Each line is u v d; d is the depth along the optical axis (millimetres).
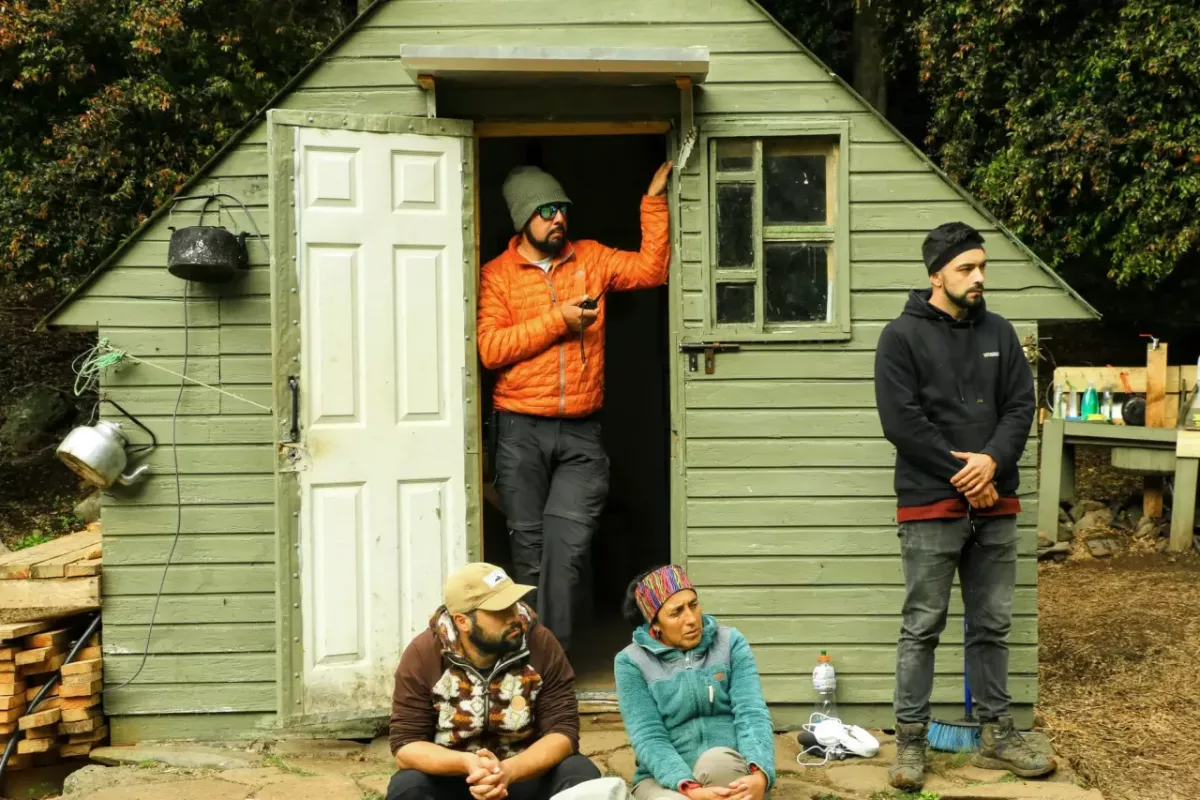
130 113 9750
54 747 4965
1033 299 4961
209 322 5008
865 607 5004
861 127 5000
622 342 7211
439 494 4902
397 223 4836
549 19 5023
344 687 4742
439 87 5023
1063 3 9578
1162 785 4719
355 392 4777
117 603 5004
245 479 5023
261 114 4980
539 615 5055
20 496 9977
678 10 5023
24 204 9586
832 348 5016
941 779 4285
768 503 5020
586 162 7164
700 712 3812
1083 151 9086
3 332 10711
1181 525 8086
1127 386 8719
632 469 7184
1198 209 8789
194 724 5031
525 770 3424
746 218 5059
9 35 9430
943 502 4133
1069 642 6676
